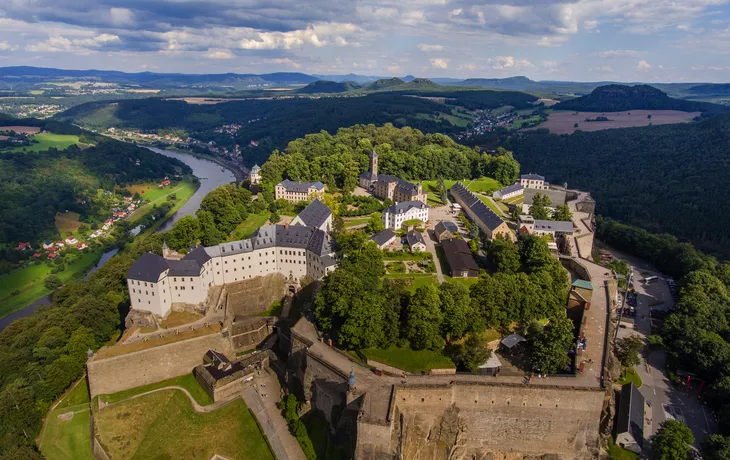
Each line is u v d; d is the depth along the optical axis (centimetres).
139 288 16875
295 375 14675
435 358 13588
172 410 14238
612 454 13450
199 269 17375
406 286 17088
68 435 13912
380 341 13962
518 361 14100
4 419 13688
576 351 13962
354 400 12200
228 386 14812
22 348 17200
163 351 15500
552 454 13000
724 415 14350
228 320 17738
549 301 15875
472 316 14438
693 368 16900
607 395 13762
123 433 13525
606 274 19562
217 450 13038
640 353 17938
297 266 19862
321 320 15062
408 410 12412
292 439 13375
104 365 14775
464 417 12781
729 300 19638
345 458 12156
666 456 12925
